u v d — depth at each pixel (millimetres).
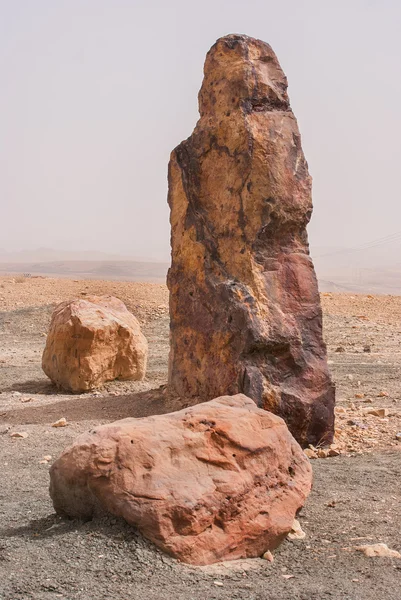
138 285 25578
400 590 3984
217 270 8438
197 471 4562
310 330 7906
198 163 8891
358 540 4859
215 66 8750
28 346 17203
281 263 8031
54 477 4691
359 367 13508
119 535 4336
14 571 4047
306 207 8117
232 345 7945
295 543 4809
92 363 11016
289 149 8203
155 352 15805
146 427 4691
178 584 3979
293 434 7645
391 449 7602
